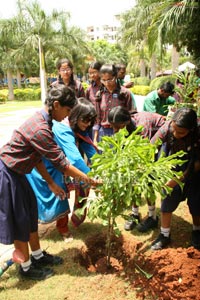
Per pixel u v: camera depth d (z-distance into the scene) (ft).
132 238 10.99
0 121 43.60
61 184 10.44
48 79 104.63
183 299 7.75
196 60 26.66
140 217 12.55
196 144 9.58
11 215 8.43
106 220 8.48
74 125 10.22
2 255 10.71
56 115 8.49
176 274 8.46
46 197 10.54
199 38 26.48
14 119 45.60
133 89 90.38
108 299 8.21
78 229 11.92
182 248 10.21
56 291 8.59
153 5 48.98
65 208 10.64
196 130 9.36
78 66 100.27
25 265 9.11
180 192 9.77
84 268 9.66
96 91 15.05
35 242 9.49
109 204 8.09
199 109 13.16
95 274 9.39
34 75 128.67
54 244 10.93
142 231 11.51
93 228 11.98
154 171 7.81
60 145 10.15
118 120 9.84
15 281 9.16
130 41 71.26
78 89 15.25
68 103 8.23
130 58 121.80
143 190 7.64
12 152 8.27
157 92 14.73
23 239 8.66
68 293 8.49
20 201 8.49
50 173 10.37
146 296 8.27
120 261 10.19
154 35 27.14
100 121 14.03
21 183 8.55
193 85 14.16
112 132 13.61
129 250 10.29
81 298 8.29
